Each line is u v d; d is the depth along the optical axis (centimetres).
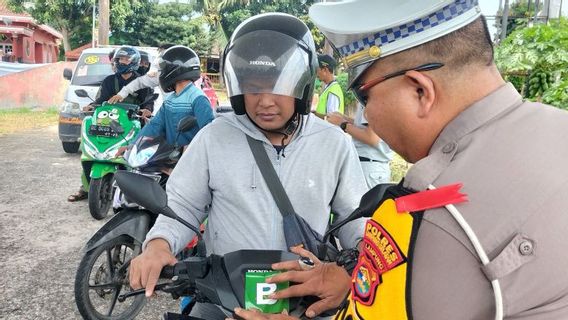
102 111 471
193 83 366
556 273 76
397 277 82
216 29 3553
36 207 543
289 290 141
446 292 78
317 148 175
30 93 1564
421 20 86
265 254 153
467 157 83
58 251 423
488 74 88
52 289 355
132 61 521
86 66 842
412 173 87
